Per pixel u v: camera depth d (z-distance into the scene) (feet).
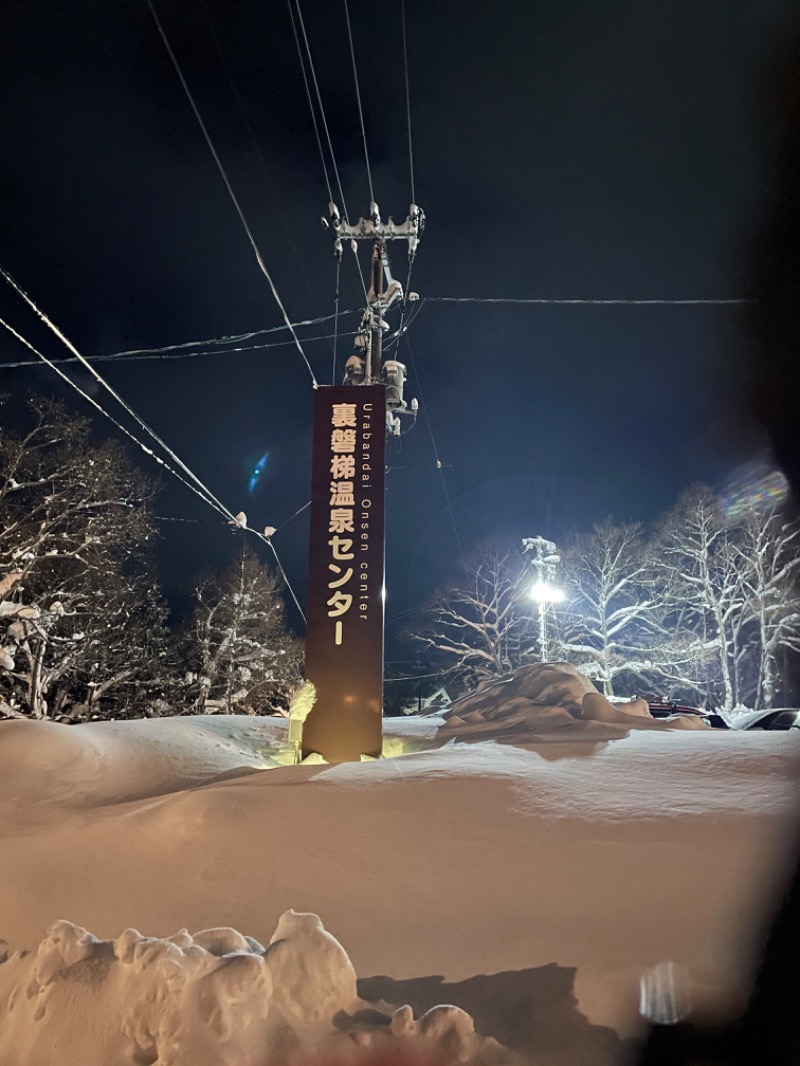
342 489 35.73
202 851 21.03
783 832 19.22
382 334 48.49
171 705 103.50
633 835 19.69
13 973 12.88
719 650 97.09
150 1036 10.50
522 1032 12.30
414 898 17.97
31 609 74.69
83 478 75.72
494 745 29.22
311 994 11.50
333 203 46.88
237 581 108.58
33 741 31.30
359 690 34.01
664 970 13.94
